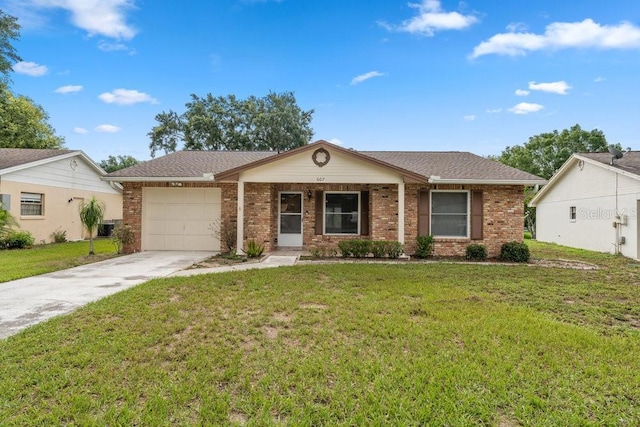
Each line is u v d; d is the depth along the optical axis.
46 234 16.41
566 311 5.79
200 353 4.04
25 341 4.30
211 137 32.53
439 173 12.64
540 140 28.77
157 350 4.11
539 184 12.09
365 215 13.36
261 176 11.74
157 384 3.37
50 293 6.78
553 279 8.27
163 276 8.36
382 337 4.55
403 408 2.98
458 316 5.34
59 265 9.89
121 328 4.77
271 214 13.02
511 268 9.74
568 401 3.12
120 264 10.23
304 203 13.53
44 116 29.83
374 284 7.50
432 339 4.47
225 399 3.12
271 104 34.47
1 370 3.58
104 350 4.07
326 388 3.31
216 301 6.06
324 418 2.86
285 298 6.29
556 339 4.46
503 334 4.62
